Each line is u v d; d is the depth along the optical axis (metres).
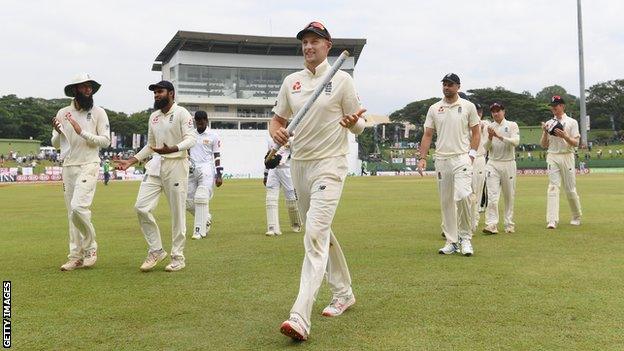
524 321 4.11
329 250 4.41
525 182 29.30
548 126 9.49
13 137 82.56
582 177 34.16
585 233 8.80
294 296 4.95
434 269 6.01
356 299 4.81
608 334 3.80
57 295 5.03
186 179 6.27
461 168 7.06
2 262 6.70
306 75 4.45
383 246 7.64
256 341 3.79
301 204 4.52
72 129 6.36
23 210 14.52
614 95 87.69
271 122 4.64
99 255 7.20
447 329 3.95
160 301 4.80
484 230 8.98
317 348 3.63
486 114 84.69
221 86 66.81
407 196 18.66
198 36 63.22
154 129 6.30
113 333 3.96
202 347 3.68
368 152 76.44
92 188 6.38
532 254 6.91
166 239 8.80
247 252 7.34
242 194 21.36
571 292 4.94
